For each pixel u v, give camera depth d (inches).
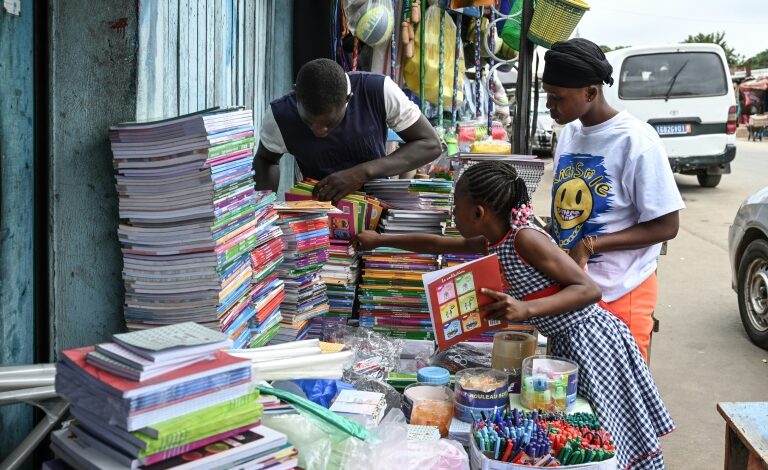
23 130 77.0
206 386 52.0
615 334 90.2
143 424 49.1
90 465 50.3
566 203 105.9
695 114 434.6
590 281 84.5
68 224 81.4
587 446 71.6
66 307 82.5
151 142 75.7
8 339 76.0
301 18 177.8
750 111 1333.7
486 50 206.7
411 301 112.6
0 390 64.4
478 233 88.4
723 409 94.3
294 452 55.2
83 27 78.8
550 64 100.0
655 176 98.3
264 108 165.0
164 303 79.0
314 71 105.9
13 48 74.5
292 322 101.7
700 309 247.8
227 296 80.4
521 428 73.5
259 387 68.4
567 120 102.7
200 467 50.3
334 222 110.8
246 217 85.4
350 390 84.7
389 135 171.5
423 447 71.6
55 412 65.3
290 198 114.0
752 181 567.8
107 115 79.9
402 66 193.8
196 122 73.4
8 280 75.6
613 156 101.2
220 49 126.3
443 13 191.5
